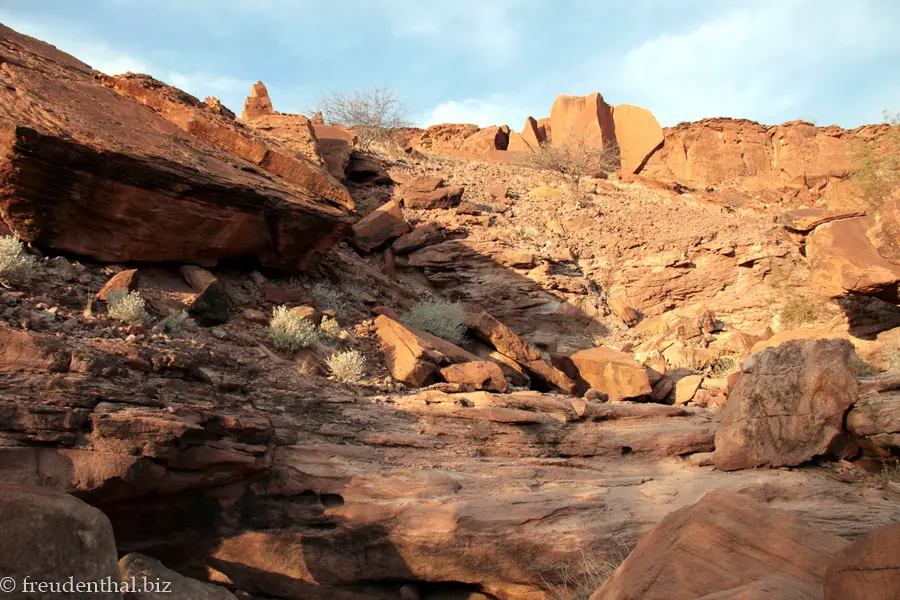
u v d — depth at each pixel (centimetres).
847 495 788
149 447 611
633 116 5428
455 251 2106
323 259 1488
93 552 367
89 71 1243
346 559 716
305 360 966
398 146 3616
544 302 2067
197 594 571
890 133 2348
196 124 1261
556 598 690
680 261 2259
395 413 873
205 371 790
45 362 615
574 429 931
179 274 1123
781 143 5150
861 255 1702
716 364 1678
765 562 354
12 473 543
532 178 3372
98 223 1016
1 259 827
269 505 728
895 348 1630
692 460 912
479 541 702
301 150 2042
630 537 714
